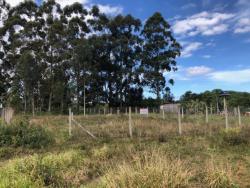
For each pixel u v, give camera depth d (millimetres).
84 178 8406
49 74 51312
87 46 50562
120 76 59156
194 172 7707
